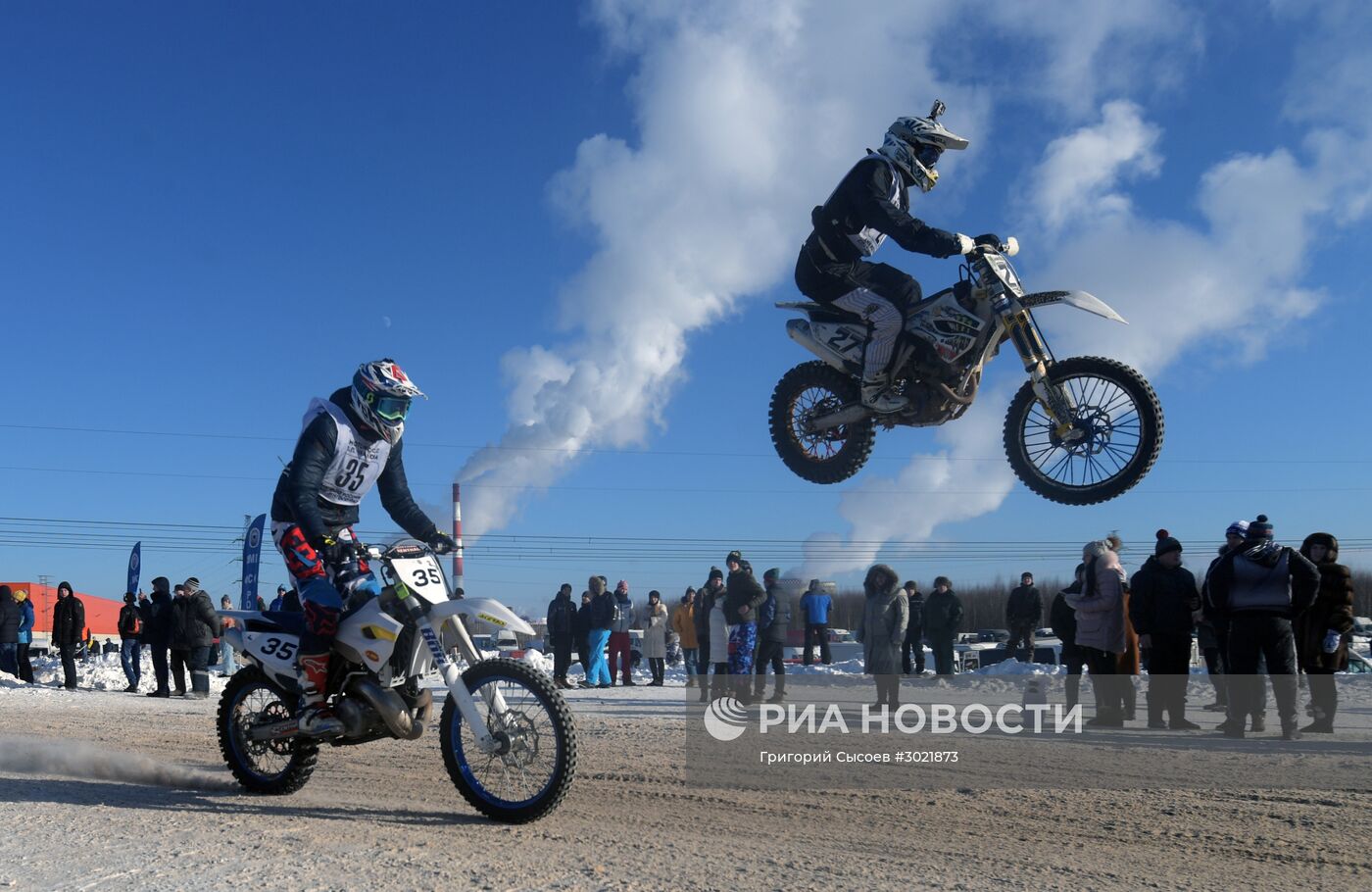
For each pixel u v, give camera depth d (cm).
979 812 531
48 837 436
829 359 721
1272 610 834
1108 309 658
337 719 511
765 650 1118
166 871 382
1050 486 699
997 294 668
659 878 381
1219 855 444
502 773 507
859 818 515
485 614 484
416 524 546
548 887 366
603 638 1579
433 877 376
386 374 511
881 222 664
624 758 725
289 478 503
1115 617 908
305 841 430
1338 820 511
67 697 1452
